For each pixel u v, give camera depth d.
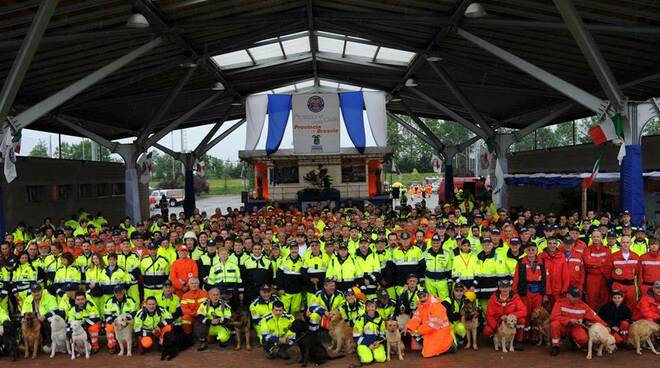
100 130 27.59
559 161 24.59
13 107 16.84
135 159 19.88
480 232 11.62
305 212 20.59
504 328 8.97
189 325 9.91
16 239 14.65
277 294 10.41
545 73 13.11
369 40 17.83
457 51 17.72
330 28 16.73
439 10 13.89
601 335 8.53
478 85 20.72
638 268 9.67
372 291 10.11
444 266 10.07
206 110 28.42
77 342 9.44
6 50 12.30
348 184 22.94
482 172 23.84
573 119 25.20
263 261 10.55
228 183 87.94
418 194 56.84
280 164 22.88
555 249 9.53
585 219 13.54
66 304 9.77
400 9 14.23
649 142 18.33
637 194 12.40
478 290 9.80
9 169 12.37
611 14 12.02
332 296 9.63
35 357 9.49
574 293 8.72
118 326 9.42
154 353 9.62
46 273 10.87
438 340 8.98
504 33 14.77
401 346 8.89
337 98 21.70
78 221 18.12
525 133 21.45
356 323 8.90
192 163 29.03
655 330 8.70
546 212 25.75
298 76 25.30
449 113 23.48
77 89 12.73
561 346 9.33
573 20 10.80
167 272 10.69
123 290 9.74
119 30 12.47
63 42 12.84
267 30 16.11
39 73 14.89
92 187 26.19
